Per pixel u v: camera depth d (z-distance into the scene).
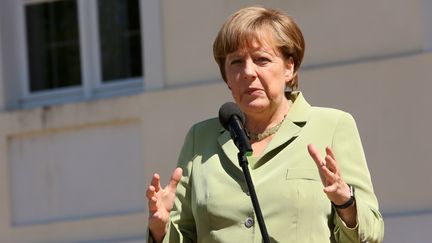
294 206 9.20
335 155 9.44
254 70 9.45
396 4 17.98
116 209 20.31
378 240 9.12
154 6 19.98
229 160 9.61
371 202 9.30
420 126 17.66
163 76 19.89
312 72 18.41
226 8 19.31
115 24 21.14
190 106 19.52
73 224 20.53
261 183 9.34
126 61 21.03
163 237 9.36
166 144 19.78
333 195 8.77
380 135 17.92
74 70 21.45
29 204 20.97
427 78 17.62
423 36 17.78
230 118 9.45
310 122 9.62
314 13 18.53
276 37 9.51
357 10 18.23
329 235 9.22
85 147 20.59
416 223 17.47
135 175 20.14
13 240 20.95
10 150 21.08
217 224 9.43
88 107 20.47
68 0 21.52
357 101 18.09
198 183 9.66
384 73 17.92
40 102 21.52
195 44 19.61
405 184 17.72
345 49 18.31
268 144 9.53
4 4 21.61
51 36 21.64
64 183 20.75
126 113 20.16
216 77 19.39
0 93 21.33
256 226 9.27
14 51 21.61
